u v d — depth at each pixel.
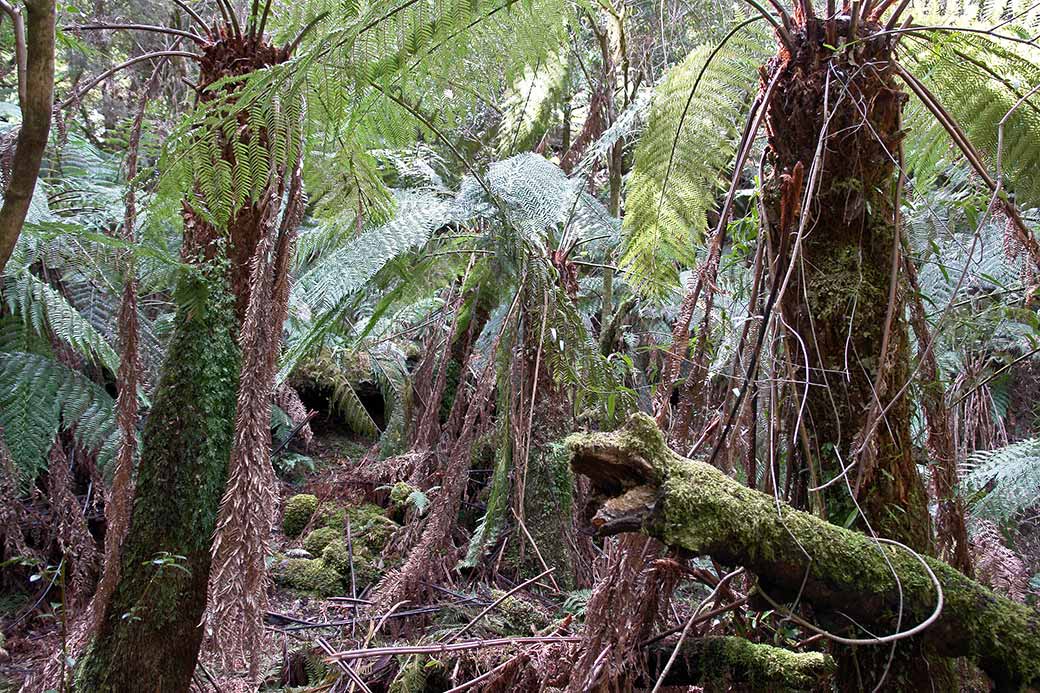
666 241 1.81
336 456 4.00
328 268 2.39
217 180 1.48
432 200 2.54
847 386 1.27
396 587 2.22
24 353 2.62
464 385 3.06
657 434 1.14
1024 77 1.50
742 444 1.55
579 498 2.48
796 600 1.16
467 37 1.53
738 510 1.08
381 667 1.98
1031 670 1.05
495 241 2.27
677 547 1.11
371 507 3.20
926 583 1.09
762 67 1.38
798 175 1.26
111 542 1.52
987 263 2.18
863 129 1.25
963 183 2.38
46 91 0.92
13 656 2.11
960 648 1.09
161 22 3.83
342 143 1.76
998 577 1.77
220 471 1.60
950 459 1.34
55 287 2.95
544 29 1.64
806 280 1.29
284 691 1.97
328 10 1.48
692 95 1.64
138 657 1.50
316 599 2.56
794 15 1.37
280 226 1.49
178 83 3.69
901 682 1.14
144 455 1.59
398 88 1.59
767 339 1.42
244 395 1.42
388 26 1.39
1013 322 1.90
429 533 2.27
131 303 1.58
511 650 1.73
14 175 0.93
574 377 2.16
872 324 1.26
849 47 1.25
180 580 1.55
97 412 2.59
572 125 4.31
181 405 1.57
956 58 1.53
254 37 1.61
